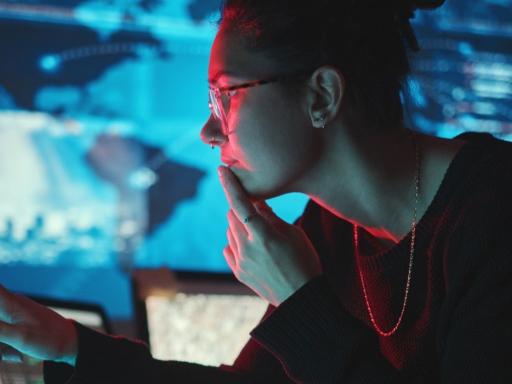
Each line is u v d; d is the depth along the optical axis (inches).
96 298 137.3
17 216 139.5
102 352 38.9
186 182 148.9
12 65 145.9
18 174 141.6
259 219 42.8
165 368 40.9
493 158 40.8
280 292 42.5
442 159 43.0
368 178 42.6
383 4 42.7
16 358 39.8
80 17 150.8
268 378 45.0
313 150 42.0
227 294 65.9
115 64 151.3
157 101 151.6
